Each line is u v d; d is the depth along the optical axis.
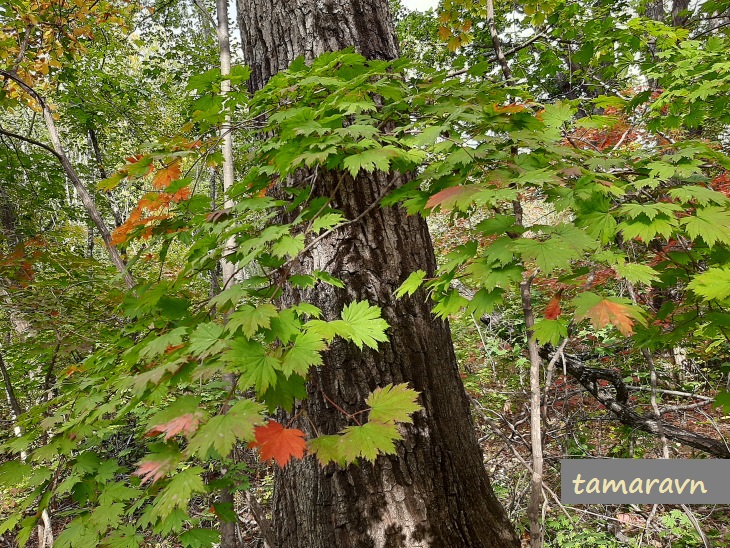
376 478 1.98
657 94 3.70
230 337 1.06
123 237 1.59
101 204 7.71
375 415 1.04
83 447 1.61
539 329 1.28
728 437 4.04
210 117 1.66
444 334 2.31
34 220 5.61
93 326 3.57
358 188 2.07
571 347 4.68
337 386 2.00
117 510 1.36
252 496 2.95
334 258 2.04
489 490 2.28
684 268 1.51
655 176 1.38
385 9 2.31
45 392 3.19
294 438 0.96
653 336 1.75
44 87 6.50
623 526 3.41
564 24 3.62
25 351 3.97
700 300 1.55
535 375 1.53
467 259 1.29
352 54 1.54
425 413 2.07
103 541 1.32
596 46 3.36
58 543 1.31
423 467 2.02
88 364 1.55
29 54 4.61
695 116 2.82
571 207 1.26
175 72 8.80
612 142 3.92
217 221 1.48
